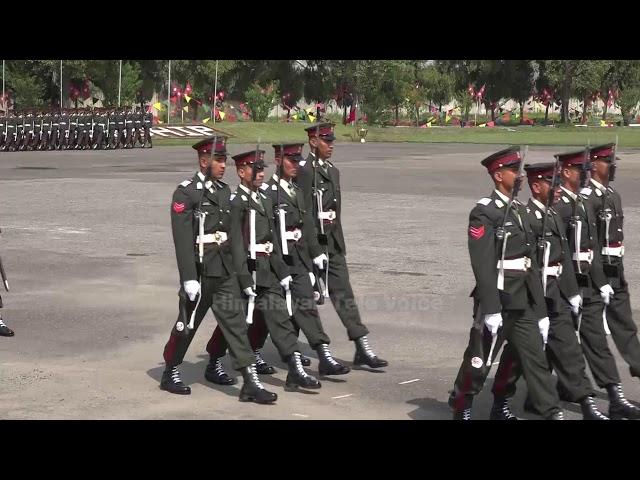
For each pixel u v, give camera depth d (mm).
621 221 8375
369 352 9422
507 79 91000
